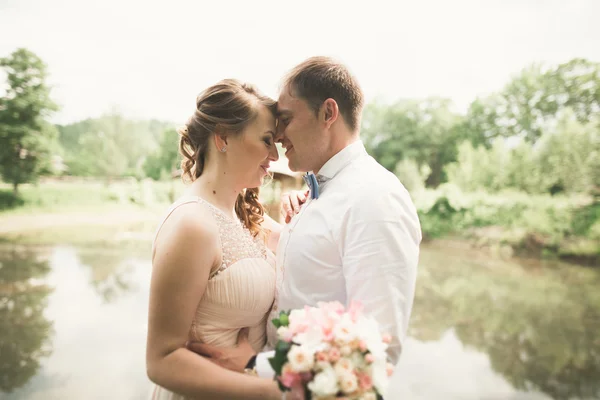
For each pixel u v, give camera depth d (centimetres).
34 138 2000
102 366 456
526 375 482
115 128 2303
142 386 411
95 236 1434
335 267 143
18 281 833
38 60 2141
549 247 1363
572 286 945
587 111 1711
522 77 1903
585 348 572
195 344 138
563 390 449
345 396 100
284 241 158
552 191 1534
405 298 130
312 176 157
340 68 154
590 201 1423
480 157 1730
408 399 417
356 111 157
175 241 126
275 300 157
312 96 151
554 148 1538
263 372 127
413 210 142
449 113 2291
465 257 1316
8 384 409
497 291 886
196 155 156
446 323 674
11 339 532
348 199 141
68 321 604
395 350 127
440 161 2280
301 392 101
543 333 634
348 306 134
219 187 152
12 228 1539
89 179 2134
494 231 1509
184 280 124
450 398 422
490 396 429
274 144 158
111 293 756
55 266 978
